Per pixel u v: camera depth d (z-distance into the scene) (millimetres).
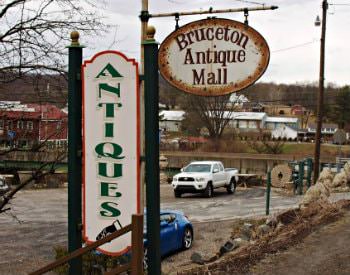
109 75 5242
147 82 5062
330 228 12055
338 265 9086
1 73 7113
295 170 30578
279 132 88688
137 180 5195
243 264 9438
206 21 5555
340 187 25094
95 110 5305
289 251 10141
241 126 80812
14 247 14062
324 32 28422
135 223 4641
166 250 12836
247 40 5465
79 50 5457
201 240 14922
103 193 5312
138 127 5176
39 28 7082
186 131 63312
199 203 24219
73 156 5418
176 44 5652
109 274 4762
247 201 24875
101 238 5191
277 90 82875
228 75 5531
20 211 21266
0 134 7539
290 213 14828
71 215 5441
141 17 6090
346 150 58531
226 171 29375
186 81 5633
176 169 43562
